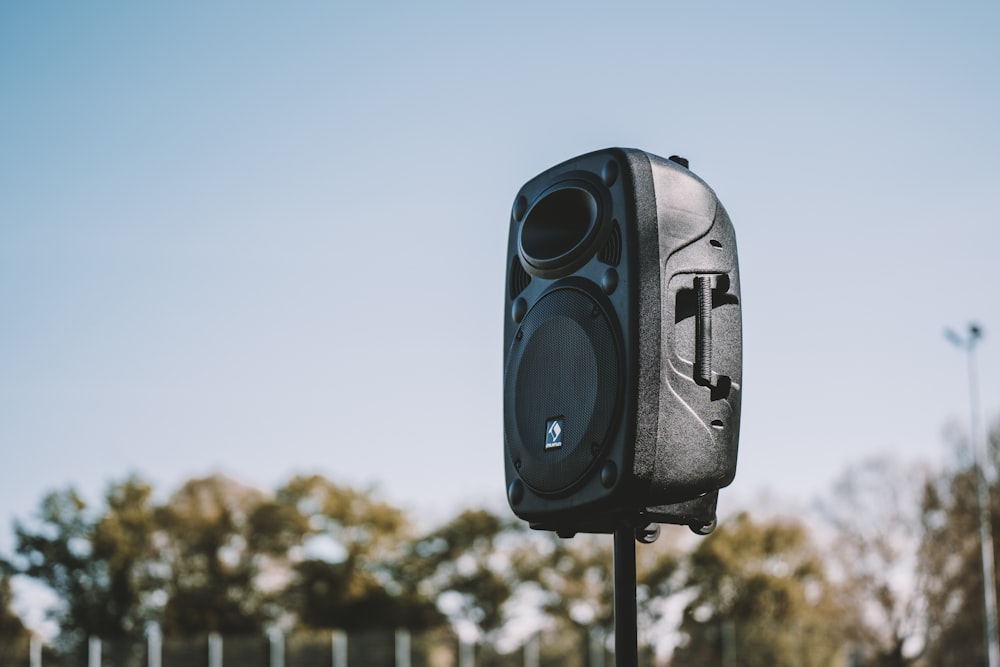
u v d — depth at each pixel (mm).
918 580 28078
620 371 1684
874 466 29094
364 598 30547
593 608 30766
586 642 22766
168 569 29750
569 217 1868
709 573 31297
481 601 31109
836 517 29500
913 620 28016
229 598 29562
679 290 1739
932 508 28062
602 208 1752
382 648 21547
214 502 30719
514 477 1860
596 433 1695
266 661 20625
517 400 1863
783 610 30984
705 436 1726
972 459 27188
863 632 28750
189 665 20172
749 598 30859
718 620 30922
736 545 32031
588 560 31125
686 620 30938
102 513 28719
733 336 1806
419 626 30875
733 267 1819
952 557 27391
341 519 31156
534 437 1812
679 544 32000
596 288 1751
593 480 1704
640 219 1717
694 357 1735
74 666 20250
